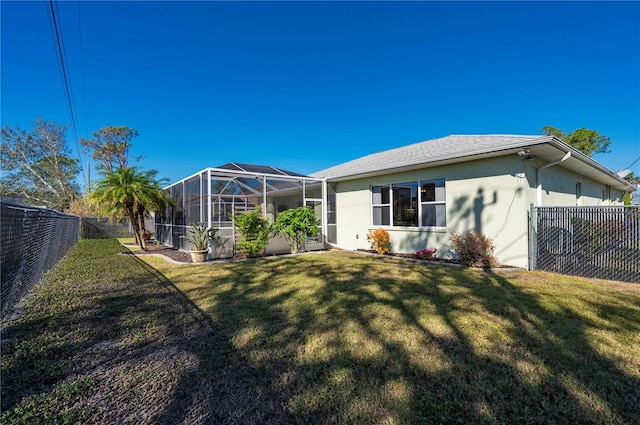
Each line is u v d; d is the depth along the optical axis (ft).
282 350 9.78
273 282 19.54
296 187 40.78
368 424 6.32
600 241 20.59
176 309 14.06
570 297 15.65
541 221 23.35
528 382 7.87
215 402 7.06
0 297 12.21
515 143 22.09
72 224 43.57
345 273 22.30
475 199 26.91
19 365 8.68
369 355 9.39
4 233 12.70
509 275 21.43
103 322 12.32
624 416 6.58
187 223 38.01
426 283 18.93
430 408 6.85
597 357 9.21
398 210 33.81
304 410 6.79
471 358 9.16
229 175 33.60
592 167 31.76
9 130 91.09
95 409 6.72
